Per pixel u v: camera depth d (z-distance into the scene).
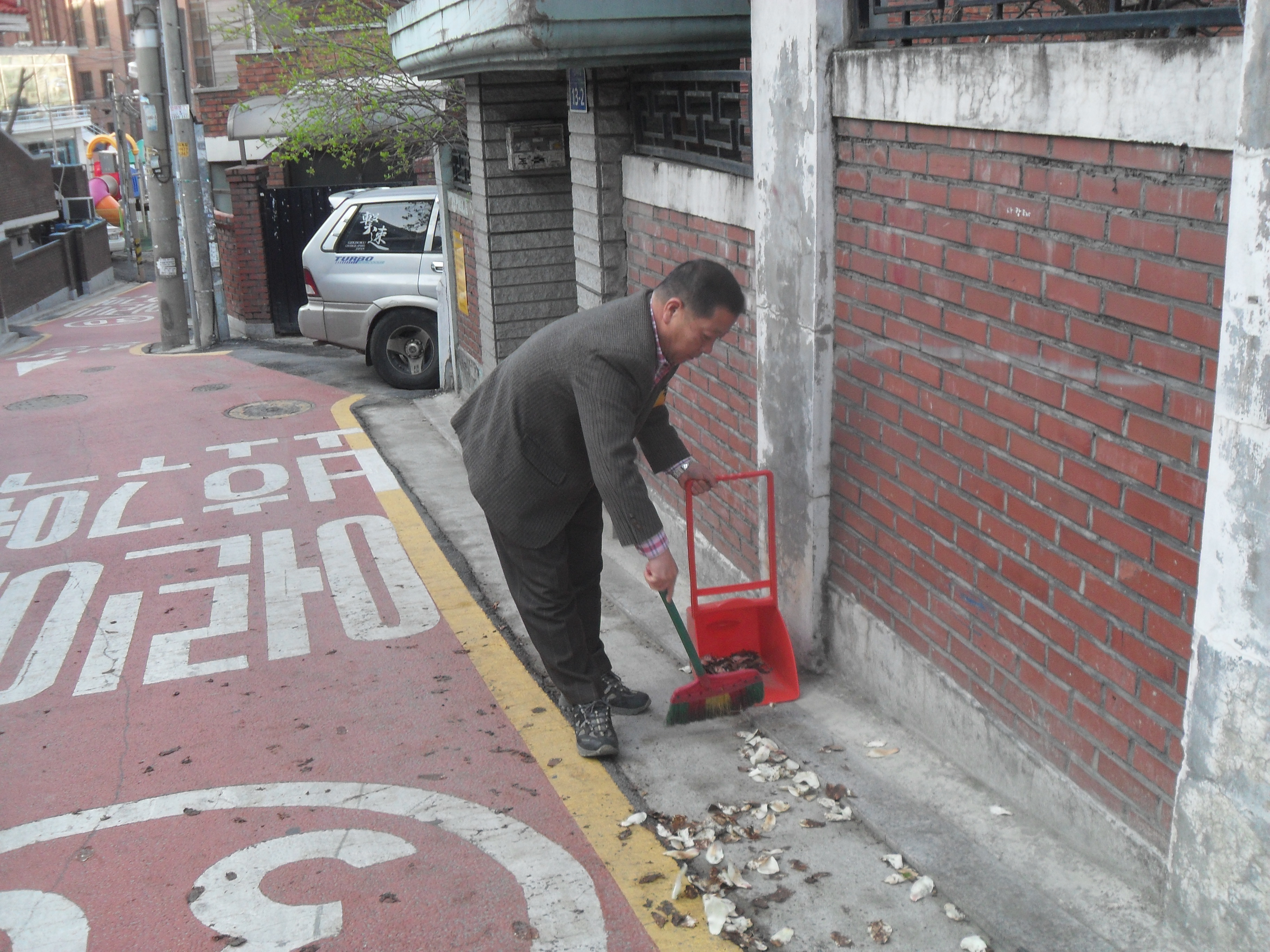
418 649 4.62
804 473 3.84
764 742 3.60
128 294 30.50
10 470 7.96
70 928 2.90
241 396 10.17
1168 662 2.40
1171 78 2.15
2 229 25.77
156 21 14.07
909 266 3.20
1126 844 2.59
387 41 11.20
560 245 6.61
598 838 3.17
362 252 10.26
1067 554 2.69
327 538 6.12
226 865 3.15
